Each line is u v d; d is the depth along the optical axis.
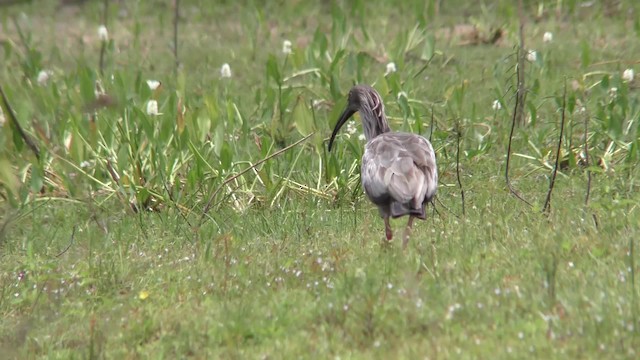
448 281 9.59
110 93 15.61
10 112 14.84
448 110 17.28
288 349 8.66
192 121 15.10
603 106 15.88
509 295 9.09
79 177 14.63
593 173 13.91
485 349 8.12
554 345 8.06
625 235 10.73
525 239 10.88
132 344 9.43
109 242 12.85
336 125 14.08
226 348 8.93
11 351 9.40
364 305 9.12
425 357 8.09
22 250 12.95
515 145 15.74
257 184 14.70
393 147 11.31
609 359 7.79
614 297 8.76
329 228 12.48
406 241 11.04
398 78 17.28
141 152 14.95
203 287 10.63
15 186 13.94
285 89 17.16
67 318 10.34
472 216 12.36
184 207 13.88
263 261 11.18
